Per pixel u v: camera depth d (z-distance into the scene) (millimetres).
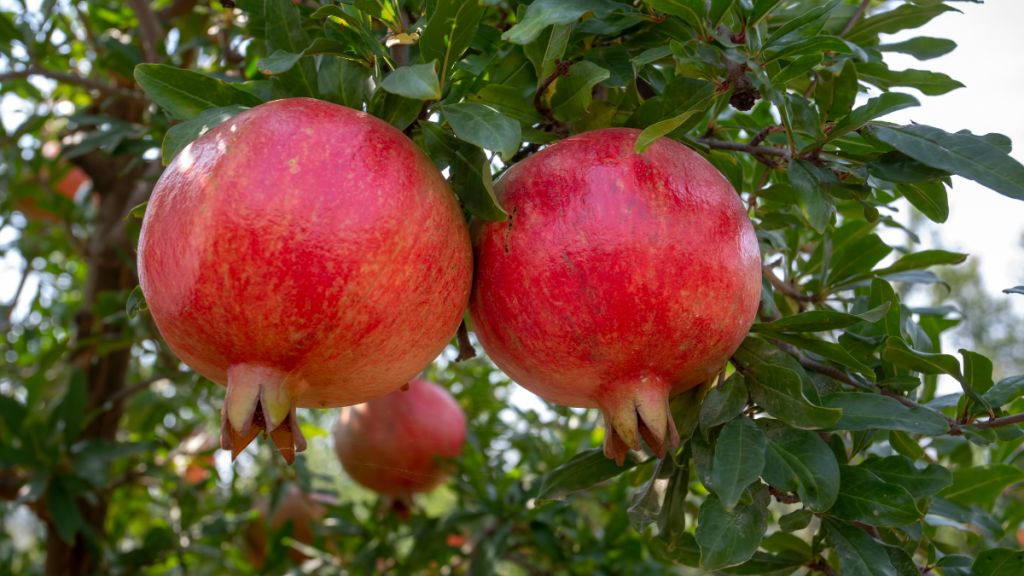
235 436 1231
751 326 1454
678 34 1671
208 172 1132
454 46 1357
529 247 1236
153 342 3709
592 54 1676
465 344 1758
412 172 1212
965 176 1300
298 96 1496
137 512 4684
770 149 1606
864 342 1745
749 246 1296
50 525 3408
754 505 1351
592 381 1295
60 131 4230
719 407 1382
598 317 1194
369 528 3662
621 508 3051
